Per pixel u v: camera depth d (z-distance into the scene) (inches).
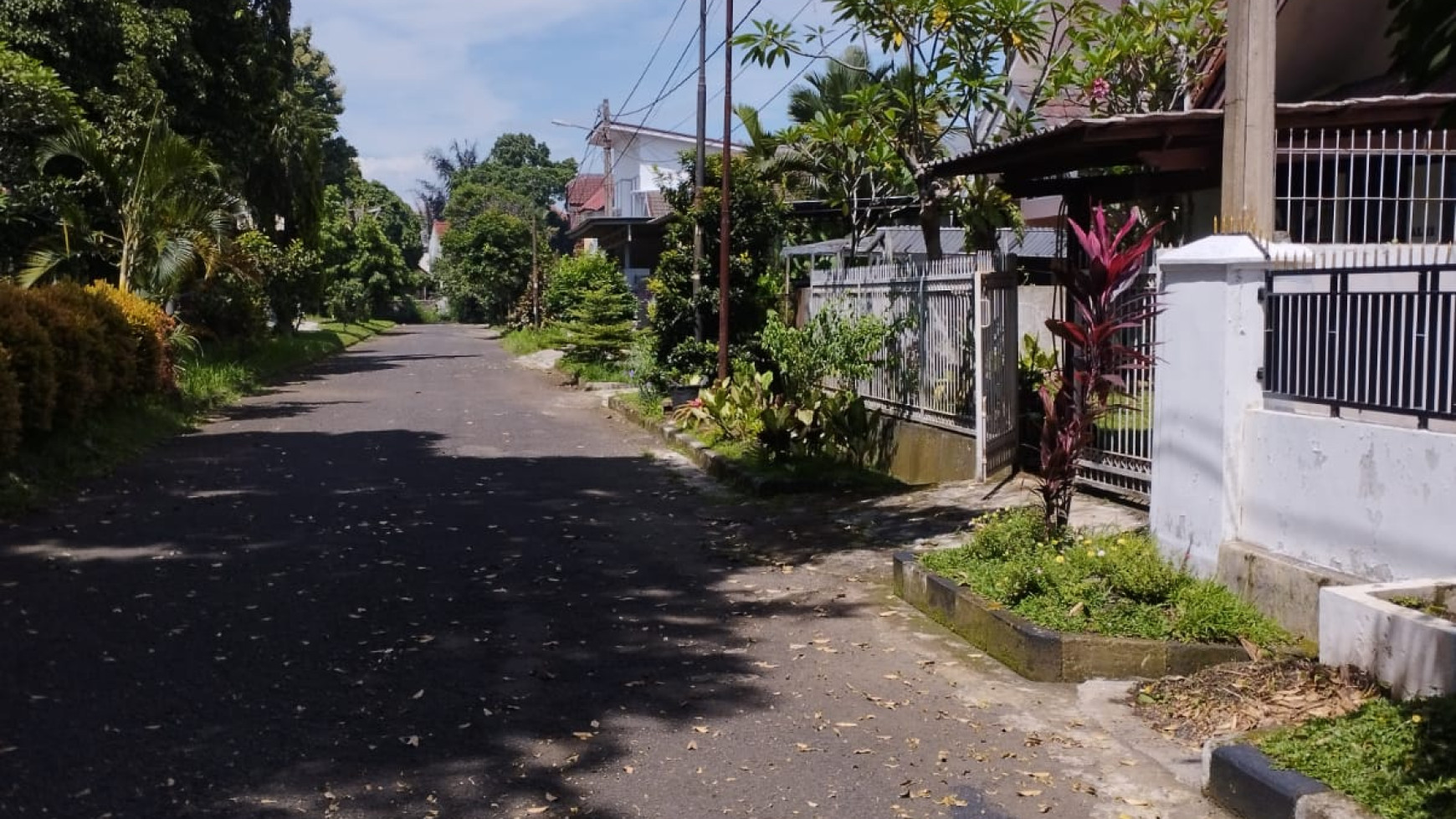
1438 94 308.3
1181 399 253.3
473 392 895.7
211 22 870.4
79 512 376.8
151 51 778.8
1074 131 311.3
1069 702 210.4
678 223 685.9
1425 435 195.9
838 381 561.3
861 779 177.2
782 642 248.5
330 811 162.6
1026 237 753.6
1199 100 439.2
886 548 340.5
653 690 216.2
